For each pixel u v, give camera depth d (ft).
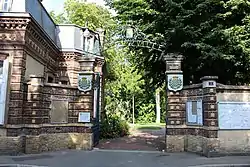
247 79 50.42
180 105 46.19
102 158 39.40
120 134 71.72
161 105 148.25
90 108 47.93
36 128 42.83
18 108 41.47
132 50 57.57
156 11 50.37
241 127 40.96
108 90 129.29
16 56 42.37
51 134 45.42
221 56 43.50
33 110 43.04
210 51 44.32
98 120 56.65
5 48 42.42
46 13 58.75
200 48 45.14
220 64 47.98
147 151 46.34
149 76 60.64
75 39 69.31
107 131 67.56
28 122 42.83
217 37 44.91
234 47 44.47
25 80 44.01
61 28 69.31
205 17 48.32
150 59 54.95
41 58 52.85
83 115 47.65
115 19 56.08
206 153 40.50
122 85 135.54
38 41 50.06
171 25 48.29
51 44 57.88
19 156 39.86
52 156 40.27
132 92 136.87
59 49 66.54
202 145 42.06
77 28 71.36
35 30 46.14
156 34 50.49
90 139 47.26
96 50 74.18
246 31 45.37
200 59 47.09
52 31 64.18
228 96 41.45
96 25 101.40
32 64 47.93
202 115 42.45
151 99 147.02
